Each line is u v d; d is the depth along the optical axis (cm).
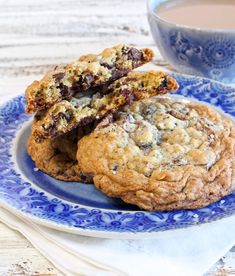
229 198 41
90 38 65
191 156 42
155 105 47
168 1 60
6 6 74
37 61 61
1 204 41
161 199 40
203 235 39
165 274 37
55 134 44
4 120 49
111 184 41
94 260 37
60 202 41
